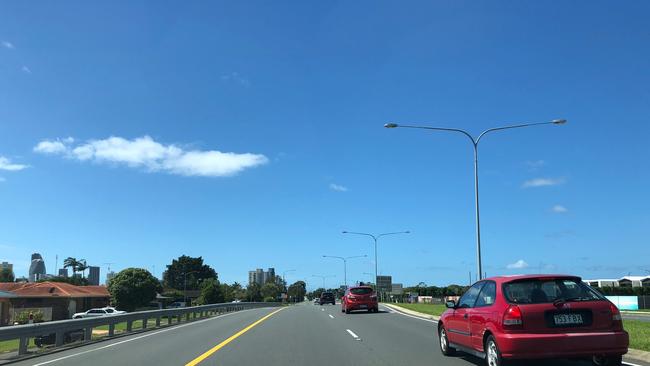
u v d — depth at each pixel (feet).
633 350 39.58
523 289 32.55
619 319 31.60
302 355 43.60
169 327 81.82
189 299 454.81
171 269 551.59
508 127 93.40
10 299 181.37
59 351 52.34
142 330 76.48
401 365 37.99
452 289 390.83
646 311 155.43
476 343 35.09
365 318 91.35
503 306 32.01
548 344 30.37
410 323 78.33
